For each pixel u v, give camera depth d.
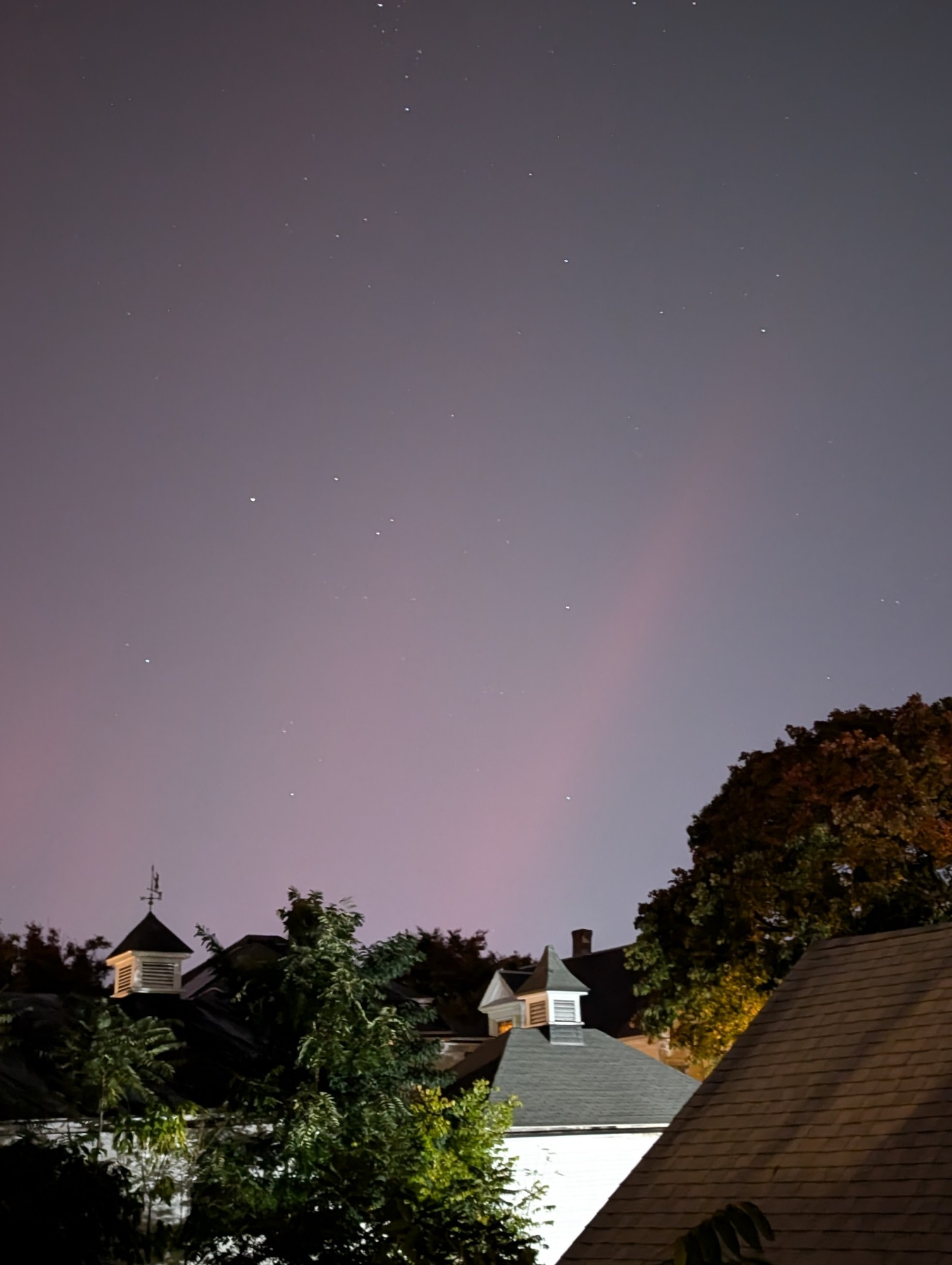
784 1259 10.02
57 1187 16.20
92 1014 20.58
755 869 28.72
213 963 21.61
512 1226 19.19
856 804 27.80
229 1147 18.34
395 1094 20.77
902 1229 9.67
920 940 13.52
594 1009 43.06
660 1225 11.34
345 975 20.64
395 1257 10.91
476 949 57.53
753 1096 12.51
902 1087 11.38
